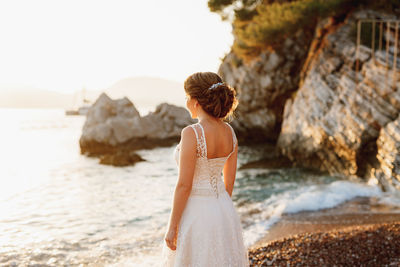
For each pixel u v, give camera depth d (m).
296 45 19.75
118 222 6.70
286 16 15.80
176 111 23.98
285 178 11.16
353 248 4.27
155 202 8.35
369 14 12.95
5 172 12.73
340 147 11.16
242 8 20.09
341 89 12.00
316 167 12.81
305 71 16.27
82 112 109.00
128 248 5.25
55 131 37.53
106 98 20.53
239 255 2.22
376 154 9.78
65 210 7.61
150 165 14.44
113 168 13.73
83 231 6.12
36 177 11.79
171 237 2.03
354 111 10.75
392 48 10.97
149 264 4.62
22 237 5.75
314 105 13.23
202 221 2.07
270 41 17.73
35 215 7.19
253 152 18.53
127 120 20.36
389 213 6.68
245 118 23.81
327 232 5.05
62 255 4.96
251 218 6.93
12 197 8.88
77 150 20.20
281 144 15.83
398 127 8.93
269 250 4.50
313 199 7.98
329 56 13.57
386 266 3.74
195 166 2.11
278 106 22.22
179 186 2.03
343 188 9.04
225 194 2.27
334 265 3.86
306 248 4.40
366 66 11.17
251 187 9.98
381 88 10.06
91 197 8.88
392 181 8.70
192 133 2.06
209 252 2.06
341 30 13.80
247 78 22.20
